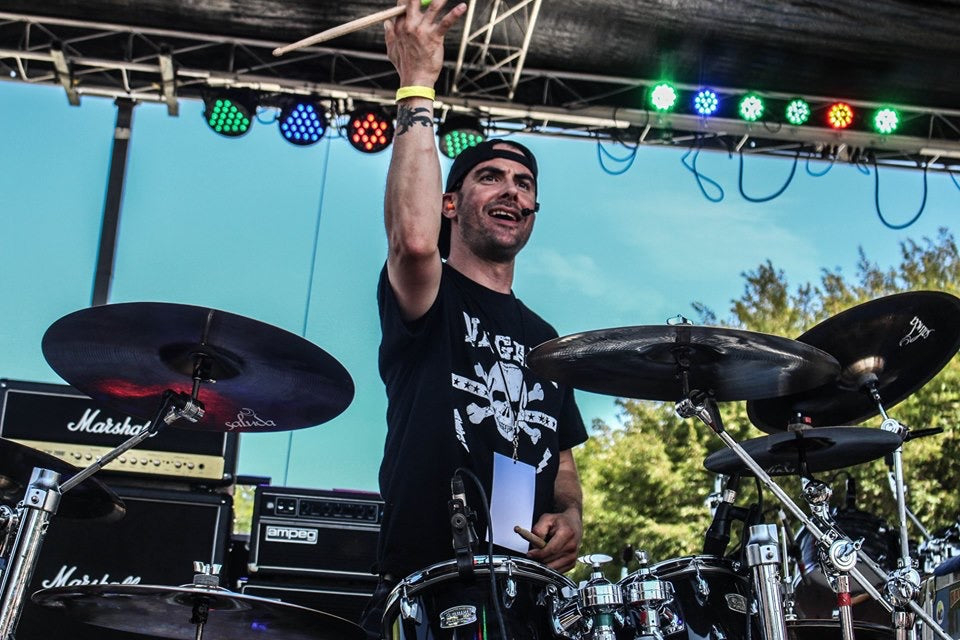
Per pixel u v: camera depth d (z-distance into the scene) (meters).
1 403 4.39
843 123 6.67
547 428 3.27
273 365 3.09
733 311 8.59
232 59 6.22
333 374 3.04
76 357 3.14
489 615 2.57
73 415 4.43
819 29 6.09
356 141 6.39
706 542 3.06
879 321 3.48
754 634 2.91
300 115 6.35
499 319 3.31
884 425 3.54
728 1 5.91
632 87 6.51
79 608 3.60
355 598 4.37
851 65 6.39
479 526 3.00
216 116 6.34
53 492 2.78
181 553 4.30
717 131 6.65
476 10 6.03
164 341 3.03
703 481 7.47
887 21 6.01
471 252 3.39
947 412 7.43
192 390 3.15
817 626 3.54
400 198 2.88
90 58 6.19
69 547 4.23
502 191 3.39
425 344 3.18
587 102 6.53
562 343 2.88
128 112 6.75
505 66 6.37
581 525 3.38
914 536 7.12
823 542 2.89
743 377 3.17
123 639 4.25
